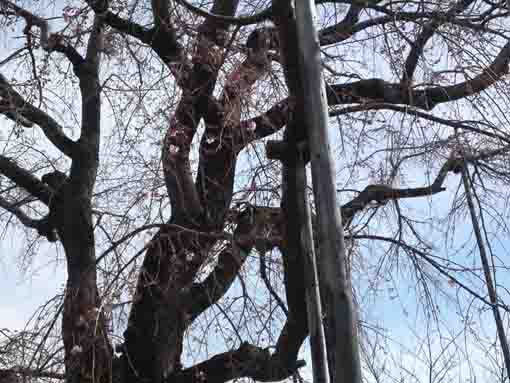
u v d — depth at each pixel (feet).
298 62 29.37
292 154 30.17
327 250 26.14
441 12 30.76
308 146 28.17
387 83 31.42
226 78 30.32
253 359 31.27
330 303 25.90
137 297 30.68
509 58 30.60
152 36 31.89
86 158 34.63
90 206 34.14
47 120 34.88
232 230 33.22
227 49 30.63
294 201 30.42
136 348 32.32
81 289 31.14
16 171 34.88
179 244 31.96
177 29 31.83
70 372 30.40
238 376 31.48
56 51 34.63
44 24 34.01
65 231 33.91
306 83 27.32
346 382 25.39
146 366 32.32
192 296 32.19
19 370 30.40
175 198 31.83
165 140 30.22
